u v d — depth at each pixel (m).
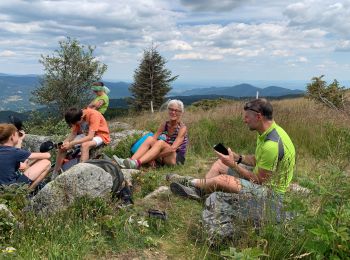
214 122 9.73
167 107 6.75
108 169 4.62
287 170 3.89
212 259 3.47
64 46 20.28
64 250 3.44
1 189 4.40
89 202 4.20
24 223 3.79
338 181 3.45
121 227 3.93
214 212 3.86
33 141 8.31
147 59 40.91
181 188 4.93
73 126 7.04
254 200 3.68
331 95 14.42
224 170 5.20
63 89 20.31
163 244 3.81
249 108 4.21
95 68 20.81
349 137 7.64
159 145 6.44
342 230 2.90
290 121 9.38
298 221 3.25
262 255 2.95
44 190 4.11
